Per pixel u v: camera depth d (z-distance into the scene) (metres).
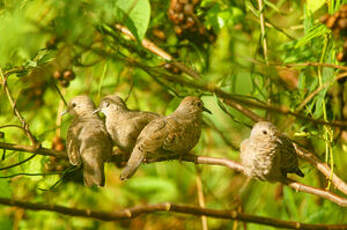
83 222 14.47
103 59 12.29
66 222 14.02
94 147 11.09
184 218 14.65
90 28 9.56
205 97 12.57
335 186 10.76
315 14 12.11
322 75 11.48
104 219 8.41
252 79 12.16
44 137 12.91
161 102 14.22
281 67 11.70
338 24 10.18
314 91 11.12
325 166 10.78
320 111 11.24
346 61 10.45
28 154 12.19
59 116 13.02
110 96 11.90
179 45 13.11
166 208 8.91
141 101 14.25
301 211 13.05
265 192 13.38
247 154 10.55
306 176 12.70
